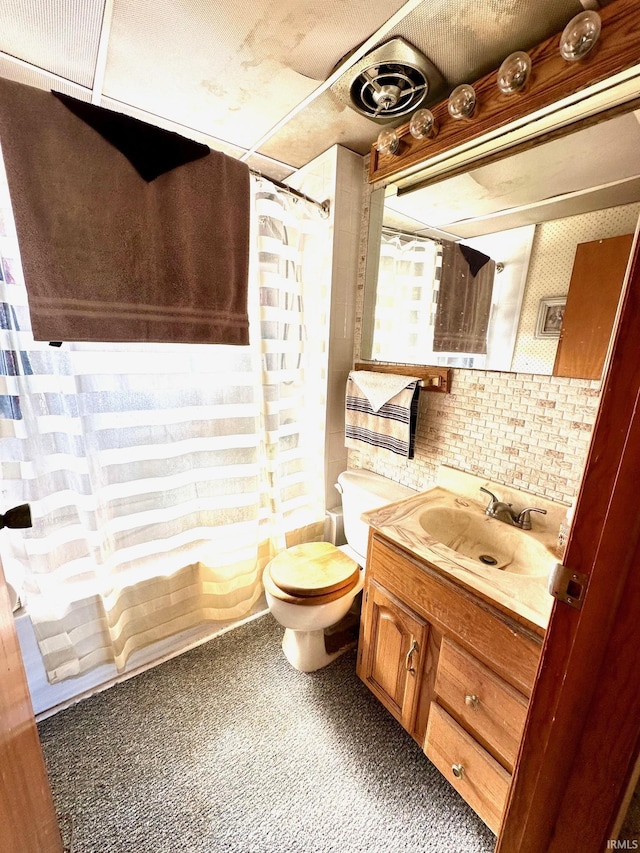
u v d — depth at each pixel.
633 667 0.42
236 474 1.57
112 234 1.03
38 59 0.99
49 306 0.96
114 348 1.25
